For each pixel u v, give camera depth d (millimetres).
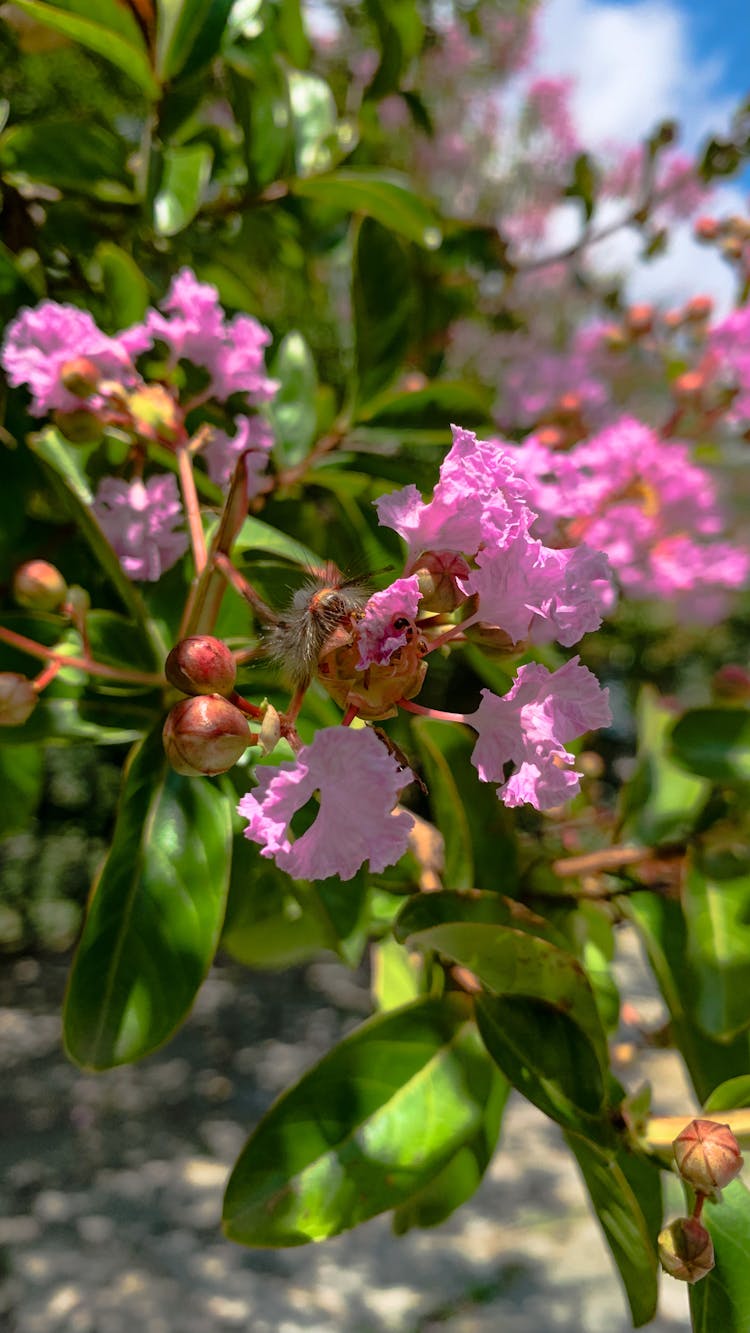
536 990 208
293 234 402
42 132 295
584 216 445
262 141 327
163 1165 1039
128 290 288
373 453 315
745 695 313
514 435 355
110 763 1415
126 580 223
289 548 224
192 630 180
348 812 151
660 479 281
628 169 708
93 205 324
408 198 332
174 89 273
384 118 640
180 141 326
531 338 550
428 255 424
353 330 306
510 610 162
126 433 238
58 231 324
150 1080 1228
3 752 304
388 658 159
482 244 436
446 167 893
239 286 370
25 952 1585
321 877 152
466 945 202
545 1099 202
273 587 227
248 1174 202
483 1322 829
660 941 263
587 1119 201
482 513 161
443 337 432
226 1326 802
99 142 299
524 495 167
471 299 444
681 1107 1000
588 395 352
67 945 1610
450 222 427
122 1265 865
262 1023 1423
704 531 287
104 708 226
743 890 256
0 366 267
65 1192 970
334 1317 823
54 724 222
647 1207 211
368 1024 219
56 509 294
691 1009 252
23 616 229
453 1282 875
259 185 330
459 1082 218
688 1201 201
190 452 227
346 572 184
